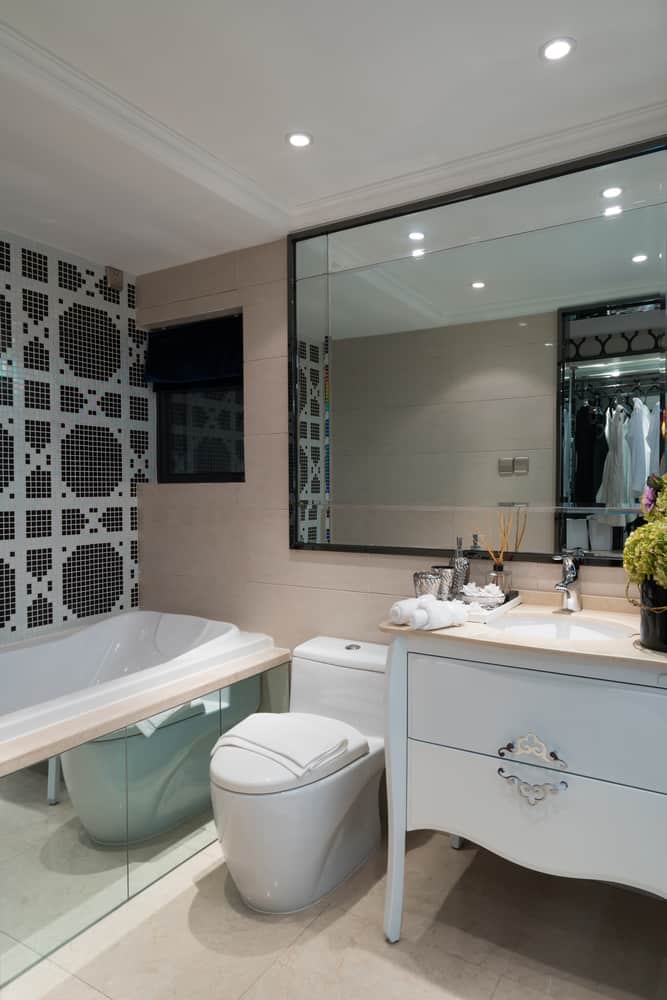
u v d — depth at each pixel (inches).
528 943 71.9
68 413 116.6
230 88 73.9
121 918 76.8
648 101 77.2
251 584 116.3
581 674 61.4
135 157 83.1
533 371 90.1
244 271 115.6
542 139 84.7
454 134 84.1
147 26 63.6
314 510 108.7
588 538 86.4
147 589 130.0
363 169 93.0
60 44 66.4
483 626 71.1
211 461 127.1
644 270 82.5
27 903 69.3
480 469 94.1
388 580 102.0
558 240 88.1
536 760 63.9
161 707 85.4
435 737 69.7
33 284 110.6
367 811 88.2
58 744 72.6
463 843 92.7
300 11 61.7
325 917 76.4
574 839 62.1
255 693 103.1
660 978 66.5
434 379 97.7
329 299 106.5
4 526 106.0
